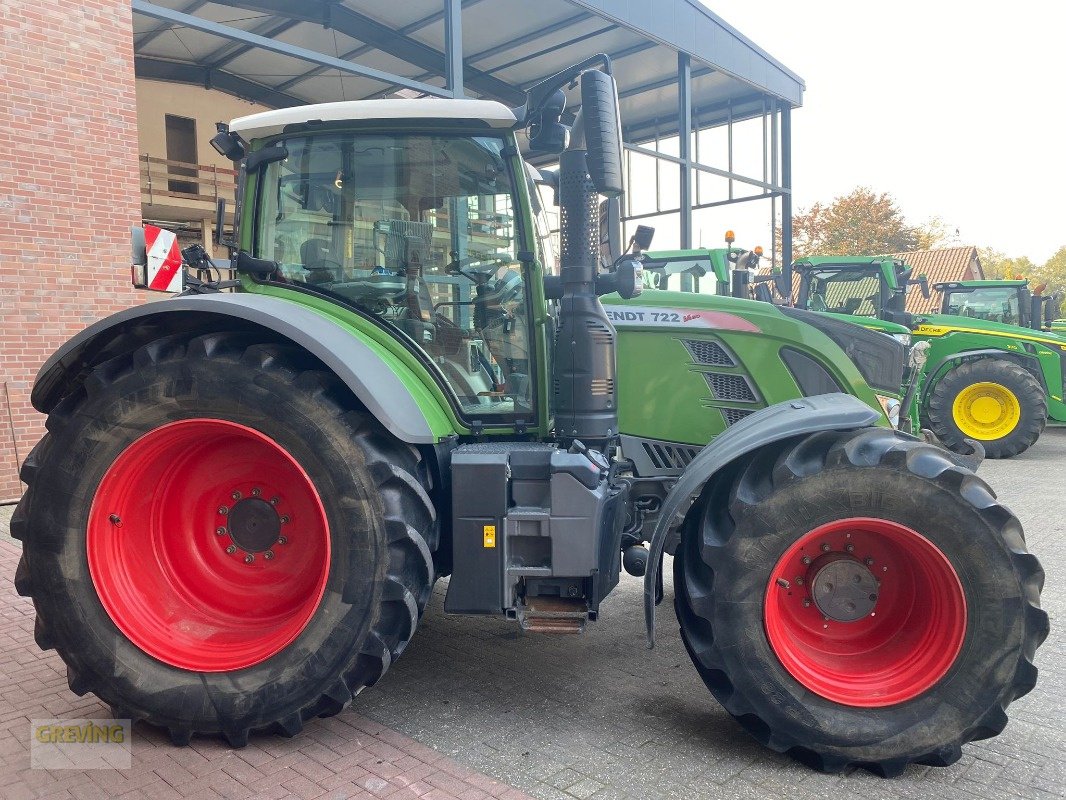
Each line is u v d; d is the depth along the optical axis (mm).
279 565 2982
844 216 41375
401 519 2664
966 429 9578
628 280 2980
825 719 2572
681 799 2445
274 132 3209
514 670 3436
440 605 4316
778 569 2631
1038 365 9695
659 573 3211
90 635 2775
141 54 14102
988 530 2531
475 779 2553
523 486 2830
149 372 2744
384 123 3111
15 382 6387
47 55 6434
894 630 2781
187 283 3586
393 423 2648
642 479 3914
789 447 2713
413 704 3098
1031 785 2539
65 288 6629
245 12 11531
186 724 2732
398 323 3201
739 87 14352
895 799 2455
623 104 14945
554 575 2773
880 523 2613
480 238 3154
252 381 2693
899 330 8352
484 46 12406
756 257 7684
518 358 3158
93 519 2793
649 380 3895
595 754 2719
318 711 2742
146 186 14594
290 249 3268
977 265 33000
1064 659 3555
